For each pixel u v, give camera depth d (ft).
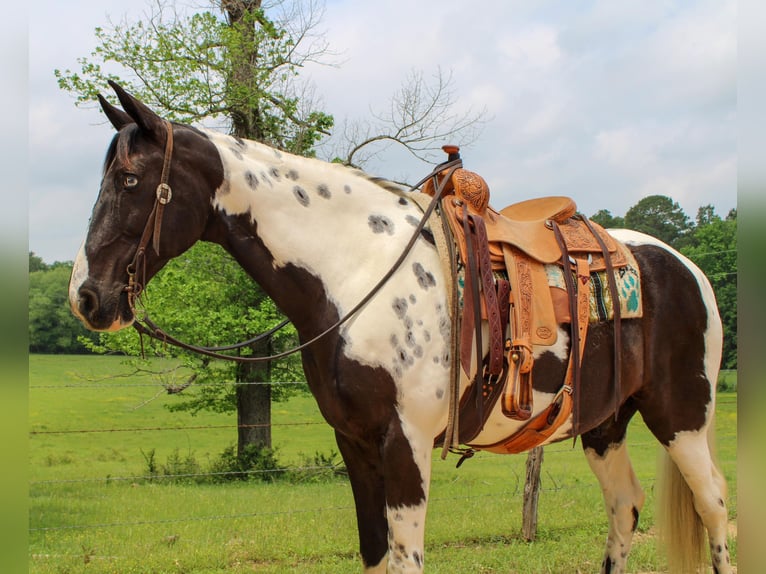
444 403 7.86
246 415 33.01
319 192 8.16
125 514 19.85
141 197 7.43
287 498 23.25
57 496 23.45
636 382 9.53
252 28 33.30
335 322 7.82
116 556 14.49
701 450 9.77
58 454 35.63
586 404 9.15
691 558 10.14
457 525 17.10
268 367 33.30
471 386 8.18
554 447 34.60
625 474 10.56
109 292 7.29
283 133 34.40
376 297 7.75
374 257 8.05
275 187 7.98
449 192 8.86
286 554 14.62
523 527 15.81
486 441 8.89
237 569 13.61
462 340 7.91
